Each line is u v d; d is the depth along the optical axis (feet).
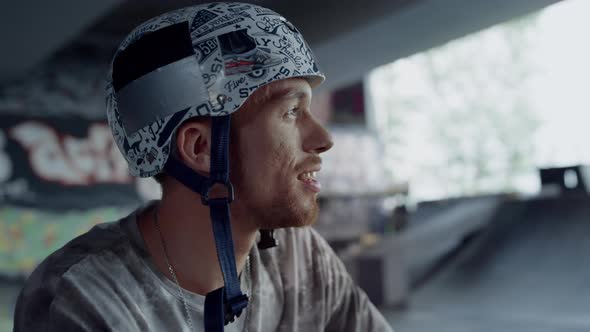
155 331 3.96
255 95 3.81
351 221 56.80
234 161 3.84
